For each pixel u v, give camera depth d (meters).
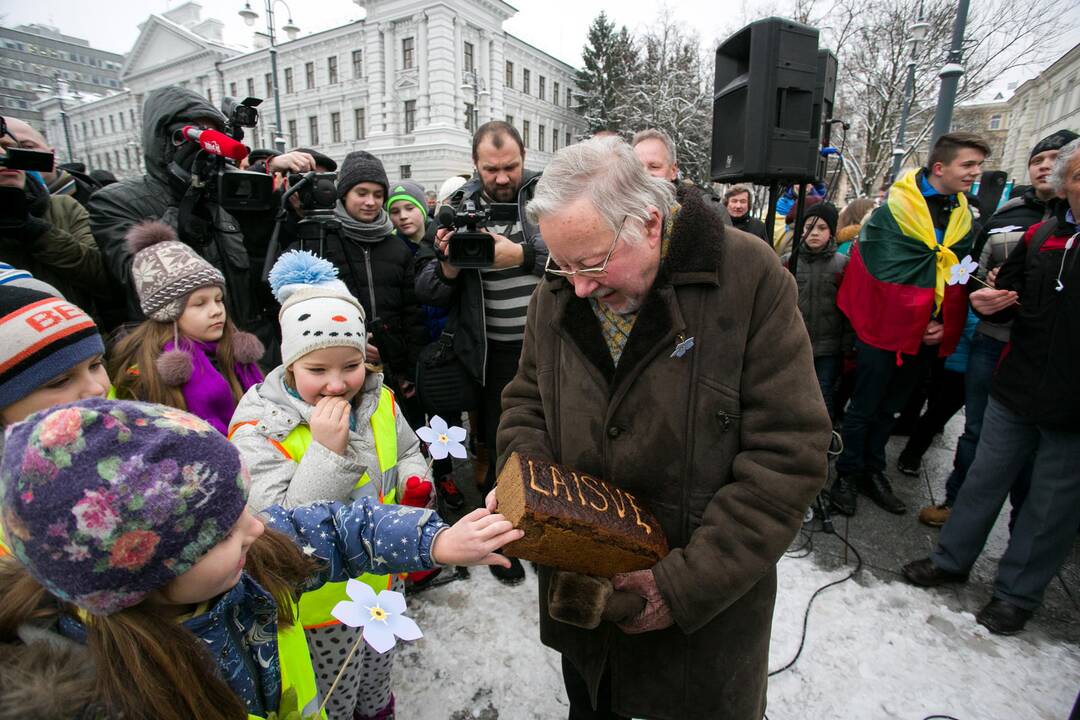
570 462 1.20
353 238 2.48
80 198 3.14
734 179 2.32
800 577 2.33
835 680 1.82
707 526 1.04
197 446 0.67
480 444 2.94
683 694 1.19
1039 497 1.91
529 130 31.48
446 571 2.36
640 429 1.10
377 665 1.50
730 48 2.32
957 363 2.90
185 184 2.03
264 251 2.11
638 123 23.67
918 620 2.09
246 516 0.75
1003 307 1.99
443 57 24.80
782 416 1.03
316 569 1.01
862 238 2.75
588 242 0.96
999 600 2.05
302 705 0.95
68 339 1.13
